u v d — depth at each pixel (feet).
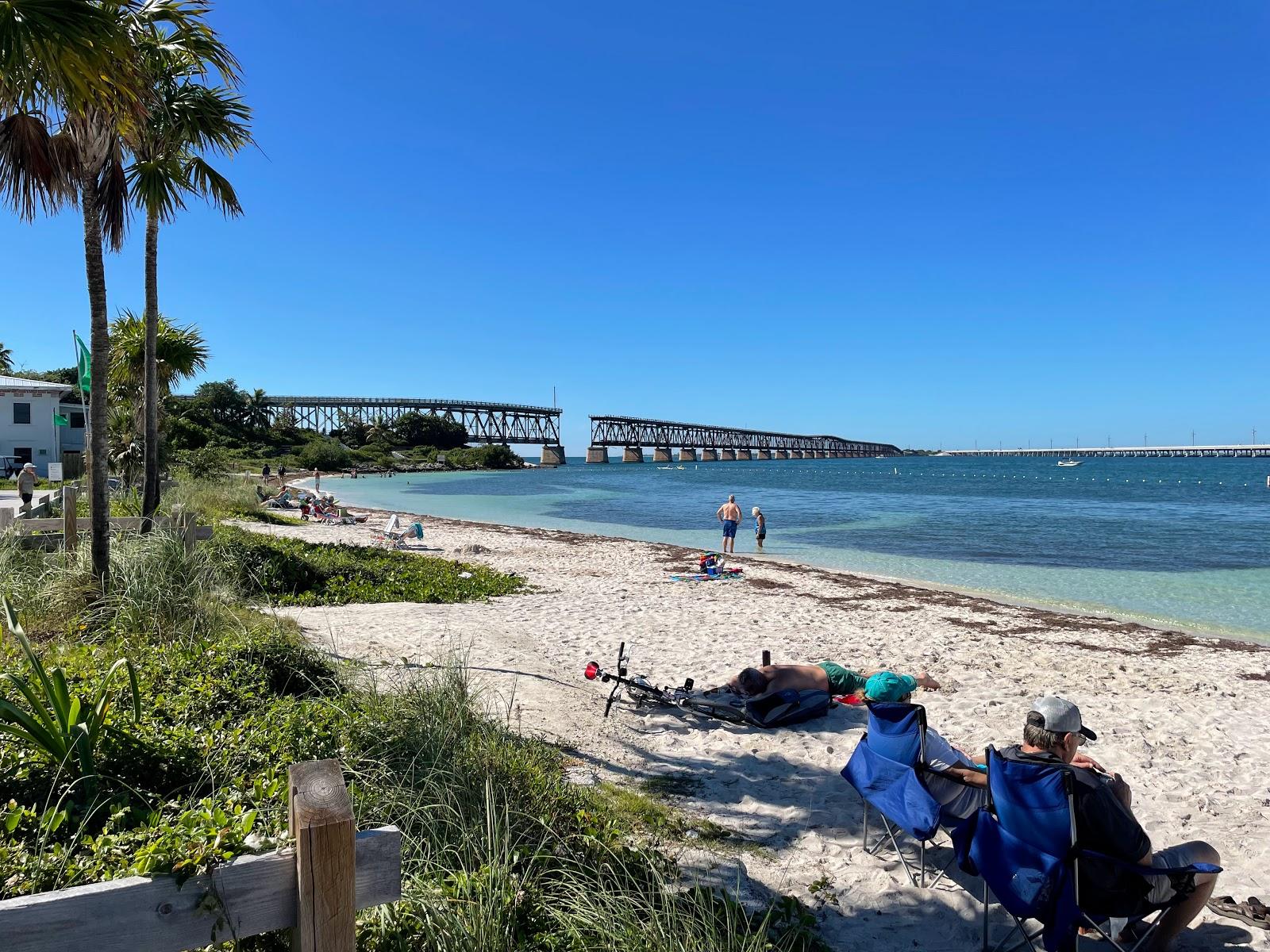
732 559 65.67
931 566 65.26
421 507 141.69
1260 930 12.65
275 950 7.53
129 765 11.59
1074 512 127.95
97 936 5.62
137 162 34.91
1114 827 10.77
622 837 14.44
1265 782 19.07
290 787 6.46
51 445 122.01
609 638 33.63
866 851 14.98
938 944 12.19
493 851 11.40
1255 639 38.65
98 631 22.16
